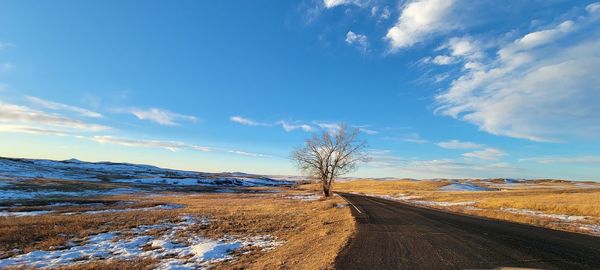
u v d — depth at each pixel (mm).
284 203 37719
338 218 19812
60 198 43312
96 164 174125
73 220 19266
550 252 8805
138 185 86062
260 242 13531
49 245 12969
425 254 8633
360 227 14555
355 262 7758
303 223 18984
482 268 7137
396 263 7648
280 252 10648
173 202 39438
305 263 8312
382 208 27078
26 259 11094
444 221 17125
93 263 10398
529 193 45906
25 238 14070
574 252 8805
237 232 16125
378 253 8781
